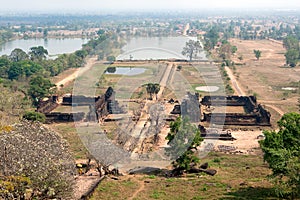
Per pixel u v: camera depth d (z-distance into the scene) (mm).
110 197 32344
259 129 64375
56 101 83312
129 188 34719
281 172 29734
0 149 23641
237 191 32812
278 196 29719
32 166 23938
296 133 31531
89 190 33344
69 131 59875
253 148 54344
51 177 24766
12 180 23250
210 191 33375
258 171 41188
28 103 78250
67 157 28250
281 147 31125
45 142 27219
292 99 87938
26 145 24734
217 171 41719
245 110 76188
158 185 35656
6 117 57031
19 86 98438
